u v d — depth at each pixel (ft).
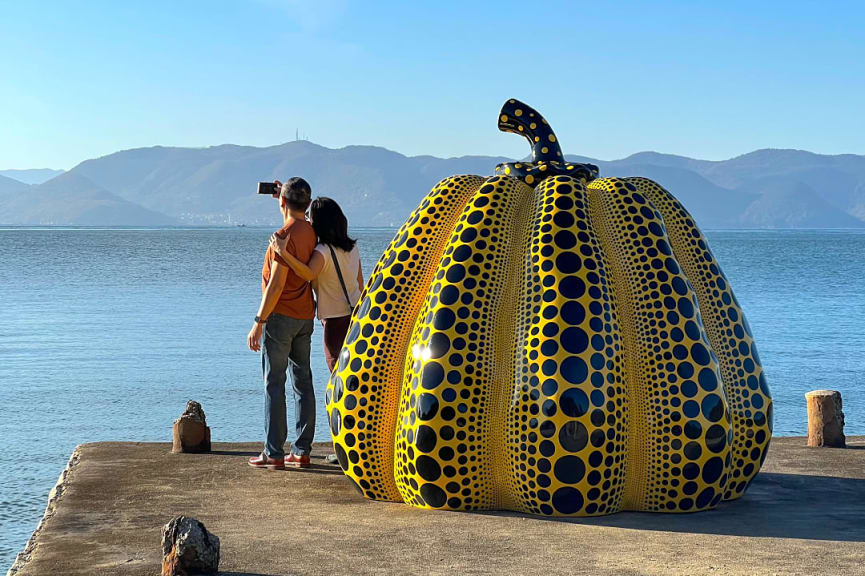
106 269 195.00
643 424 19.44
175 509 20.12
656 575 15.60
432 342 19.58
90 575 15.75
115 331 80.94
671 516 19.47
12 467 34.30
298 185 24.08
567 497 18.88
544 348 18.88
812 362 63.98
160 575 15.71
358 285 25.05
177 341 73.67
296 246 23.99
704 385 19.42
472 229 20.33
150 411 45.09
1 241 416.05
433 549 17.06
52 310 102.22
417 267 20.98
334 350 24.67
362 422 20.59
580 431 18.60
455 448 19.33
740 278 172.24
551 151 22.50
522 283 19.81
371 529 18.42
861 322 91.09
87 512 19.85
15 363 61.57
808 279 168.25
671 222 21.57
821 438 27.53
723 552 16.92
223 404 47.03
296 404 24.89
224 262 231.71
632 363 19.58
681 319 19.70
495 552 16.85
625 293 20.01
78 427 41.34
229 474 23.61
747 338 21.13
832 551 16.97
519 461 18.98
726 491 20.65
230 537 17.88
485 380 19.39
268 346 24.22
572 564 16.19
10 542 26.45
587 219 20.15
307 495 21.45
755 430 20.70
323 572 15.81
